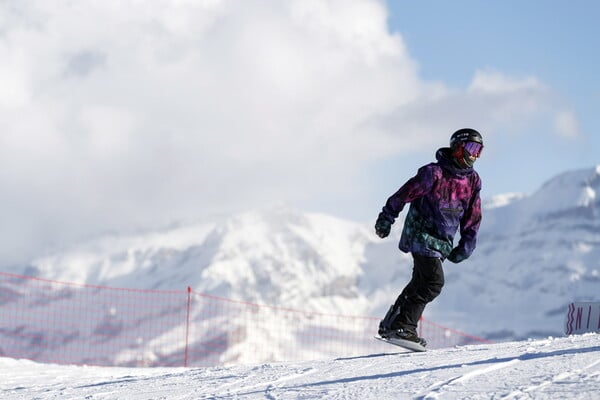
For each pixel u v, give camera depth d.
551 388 7.38
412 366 10.14
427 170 11.94
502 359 9.77
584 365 8.55
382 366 10.54
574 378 7.75
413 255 12.29
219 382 10.78
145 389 10.98
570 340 11.64
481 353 11.00
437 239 12.09
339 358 12.59
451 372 9.06
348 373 10.15
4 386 14.59
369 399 7.86
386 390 8.27
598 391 7.00
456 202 12.09
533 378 8.00
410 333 12.33
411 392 7.98
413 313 12.37
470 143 11.81
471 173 12.09
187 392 10.07
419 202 12.15
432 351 12.03
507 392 7.42
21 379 15.94
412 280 12.41
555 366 8.66
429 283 12.20
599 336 11.88
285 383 9.90
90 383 13.17
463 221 12.38
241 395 9.13
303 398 8.38
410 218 12.24
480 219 12.36
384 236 12.31
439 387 8.08
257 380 10.54
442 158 12.02
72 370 19.16
